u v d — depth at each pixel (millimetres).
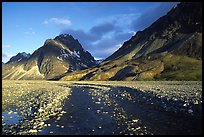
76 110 33125
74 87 94625
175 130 21062
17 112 31297
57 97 48625
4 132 21438
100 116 28656
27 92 61500
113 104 38312
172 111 29312
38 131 21812
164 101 37281
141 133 20531
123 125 23766
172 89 63094
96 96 52688
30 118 27609
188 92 50562
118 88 81875
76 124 24656
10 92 60062
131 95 50938
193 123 23078
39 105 37156
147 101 39188
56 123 25156
